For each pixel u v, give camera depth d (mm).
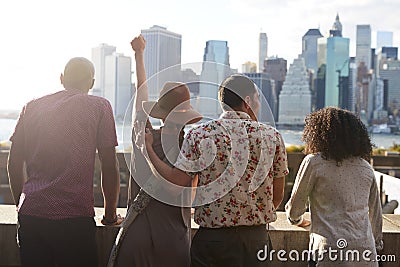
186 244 2596
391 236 3184
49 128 2639
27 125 2703
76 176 2643
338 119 2623
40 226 2615
